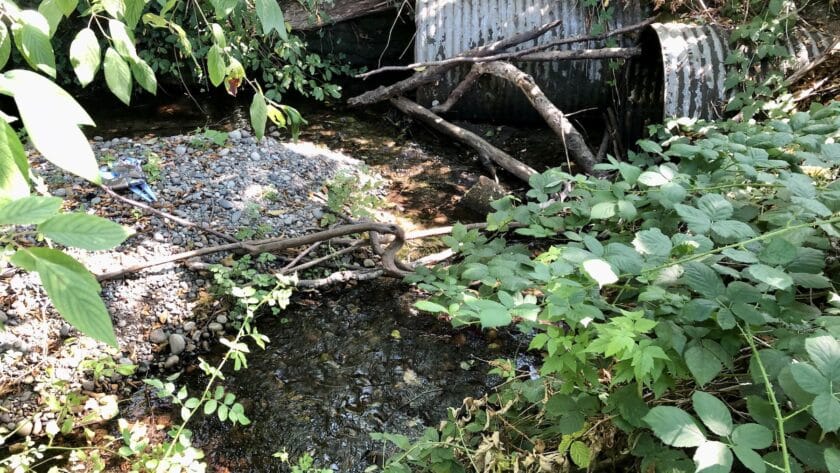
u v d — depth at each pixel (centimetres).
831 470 136
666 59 491
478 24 621
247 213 451
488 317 161
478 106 638
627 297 225
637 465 214
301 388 349
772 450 180
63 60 608
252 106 159
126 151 502
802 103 470
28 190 82
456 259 440
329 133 622
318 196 493
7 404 313
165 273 394
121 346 353
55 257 79
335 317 398
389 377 358
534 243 450
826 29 516
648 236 187
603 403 218
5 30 123
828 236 238
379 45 702
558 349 197
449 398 344
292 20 670
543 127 643
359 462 306
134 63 136
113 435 309
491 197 494
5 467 264
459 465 234
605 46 612
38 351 336
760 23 492
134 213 427
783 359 168
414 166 577
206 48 598
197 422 323
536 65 612
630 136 576
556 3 625
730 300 173
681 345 173
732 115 482
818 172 274
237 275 404
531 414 264
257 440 316
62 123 78
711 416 146
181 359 361
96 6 139
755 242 195
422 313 404
